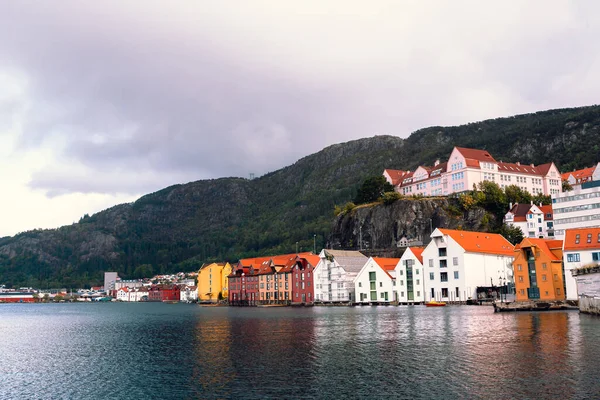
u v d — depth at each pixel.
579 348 59.44
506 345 64.19
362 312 144.25
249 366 57.41
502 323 90.94
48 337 103.44
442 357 58.19
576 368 49.25
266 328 100.38
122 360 67.12
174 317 162.38
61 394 48.97
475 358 56.53
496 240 189.50
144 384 51.28
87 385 52.41
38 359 71.00
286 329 96.25
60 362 67.75
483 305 157.62
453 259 171.62
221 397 44.59
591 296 103.25
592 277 104.25
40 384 53.59
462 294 167.88
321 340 76.88
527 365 51.50
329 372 52.59
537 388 42.97
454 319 104.50
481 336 73.81
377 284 193.12
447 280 173.12
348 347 68.69
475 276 170.88
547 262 145.50
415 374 50.09
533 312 118.12
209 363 60.66
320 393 44.50
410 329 87.56
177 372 56.09
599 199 192.12
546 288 145.00
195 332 99.00
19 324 152.38
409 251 185.25
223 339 83.69
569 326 80.69
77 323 149.75
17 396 48.66
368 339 76.06
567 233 137.25
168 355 69.06
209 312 190.75
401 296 185.75
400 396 42.69
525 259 149.12
